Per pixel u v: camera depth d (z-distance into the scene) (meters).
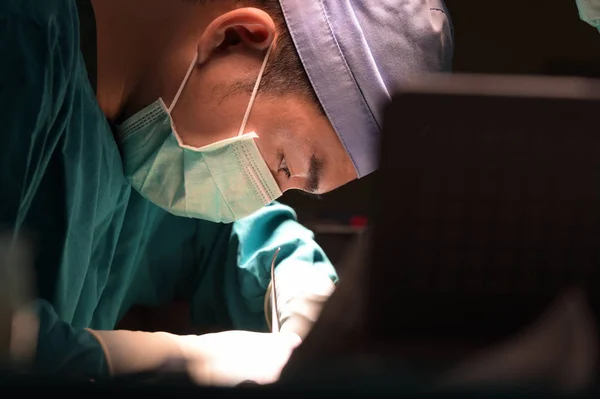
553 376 0.68
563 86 0.65
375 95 1.40
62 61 1.31
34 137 1.21
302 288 1.71
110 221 1.61
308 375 0.65
